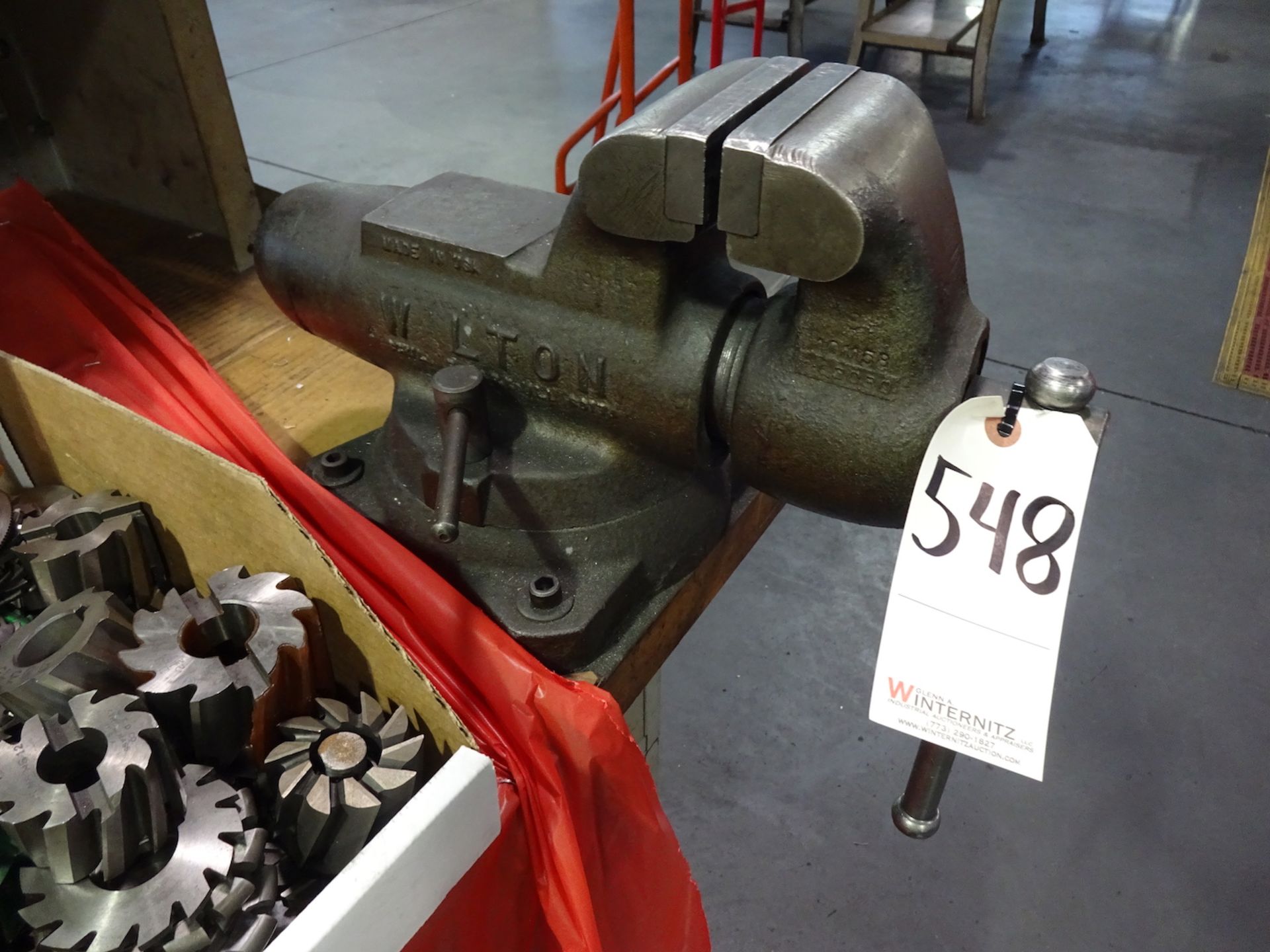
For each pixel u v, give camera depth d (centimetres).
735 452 61
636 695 69
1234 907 119
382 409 98
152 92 112
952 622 50
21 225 95
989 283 222
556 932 54
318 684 61
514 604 64
